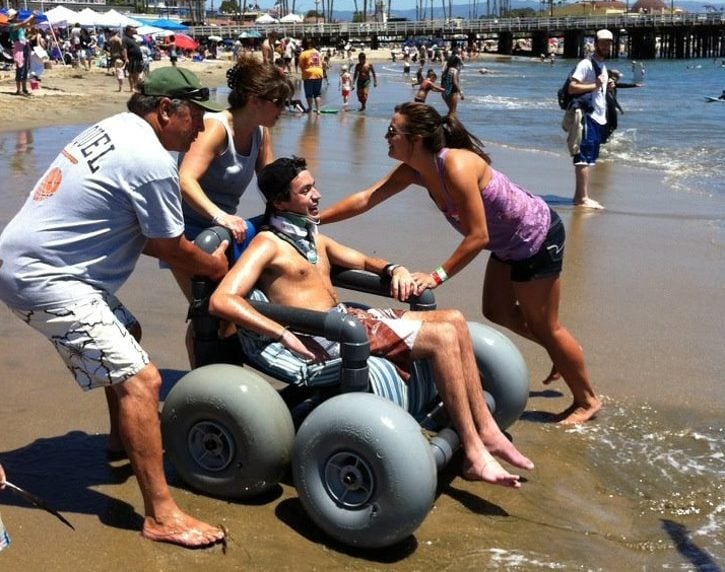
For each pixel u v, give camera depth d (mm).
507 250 4664
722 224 9906
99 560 3404
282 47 38875
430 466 3430
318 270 4250
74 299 3451
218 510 3832
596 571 3484
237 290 3877
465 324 4027
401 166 4781
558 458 4492
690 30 96750
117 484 4035
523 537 3736
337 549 3580
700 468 4402
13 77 29406
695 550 3672
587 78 10539
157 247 3650
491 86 44250
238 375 3793
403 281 4312
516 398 4465
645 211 10656
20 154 13383
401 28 102250
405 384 4020
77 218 3453
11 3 75812
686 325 6449
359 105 28016
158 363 5496
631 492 4172
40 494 3912
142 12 107750
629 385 5387
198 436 3885
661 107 28703
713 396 5242
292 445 3775
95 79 34281
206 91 3738
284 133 18219
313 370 4016
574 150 10664
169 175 3508
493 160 15055
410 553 3578
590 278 7637
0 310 6375
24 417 4684
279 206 4168
